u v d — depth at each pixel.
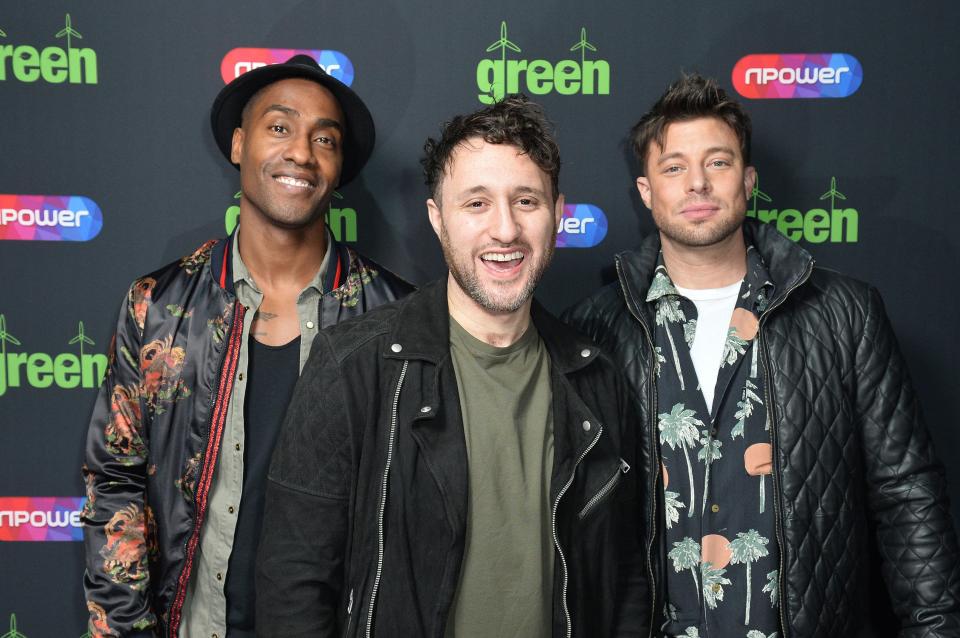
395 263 1.95
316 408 1.19
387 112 1.91
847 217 1.96
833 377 1.44
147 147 1.88
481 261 1.19
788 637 1.38
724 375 1.46
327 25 1.88
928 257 1.97
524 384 1.24
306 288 1.53
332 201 1.92
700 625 1.42
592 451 1.25
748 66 1.93
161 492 1.47
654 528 1.42
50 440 1.90
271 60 1.88
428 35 1.89
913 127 1.95
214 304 1.51
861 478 1.48
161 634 1.49
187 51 1.86
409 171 1.92
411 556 1.16
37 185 1.86
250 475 1.45
